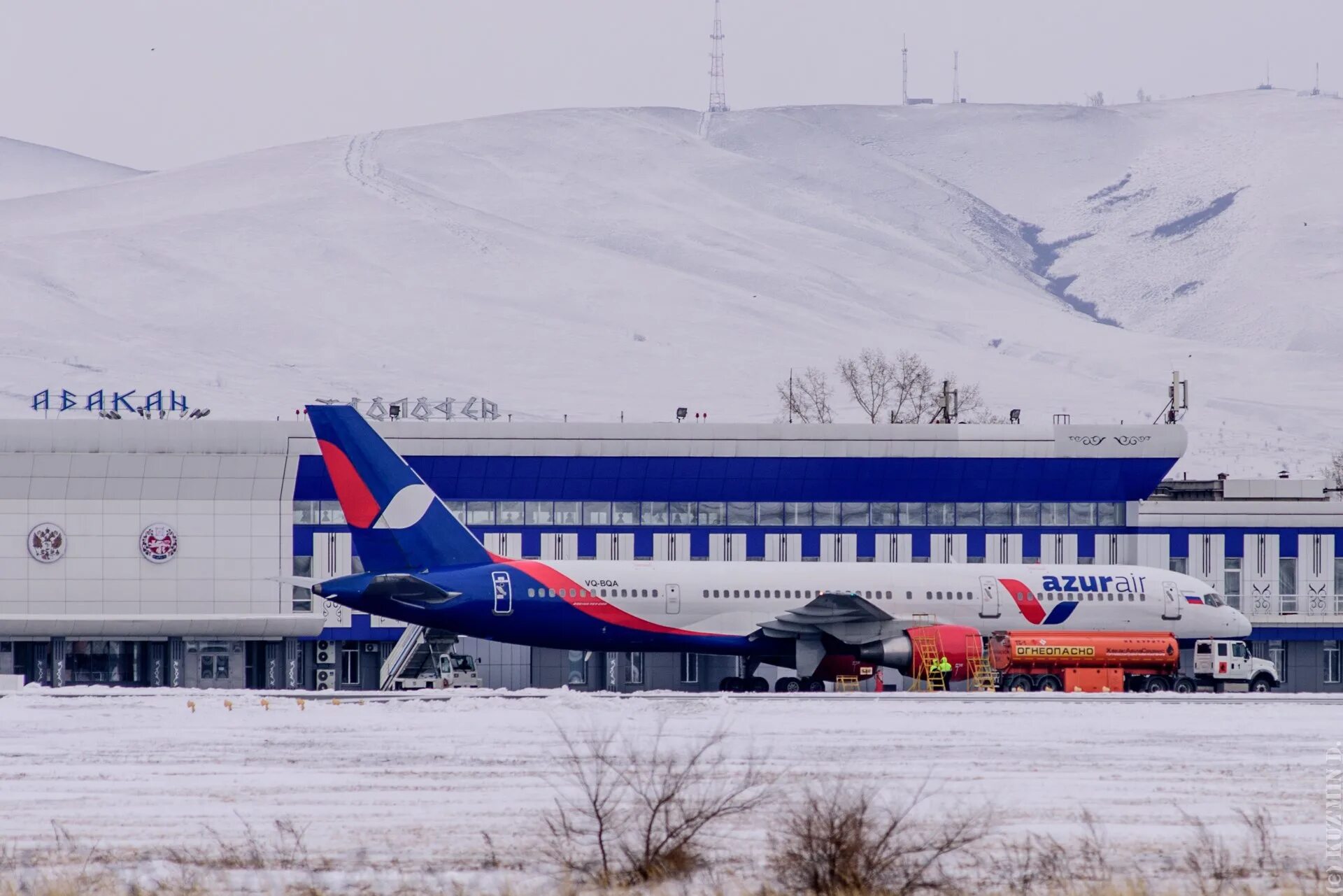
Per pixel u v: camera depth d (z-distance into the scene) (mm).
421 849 113375
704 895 100125
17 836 118750
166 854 111812
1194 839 119438
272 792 138000
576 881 104438
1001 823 125000
